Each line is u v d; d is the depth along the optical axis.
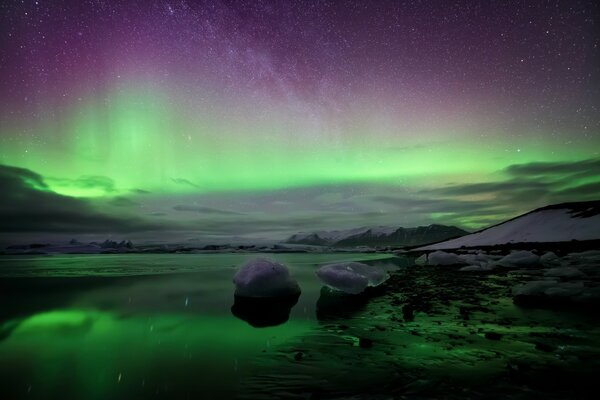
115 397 2.91
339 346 4.33
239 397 2.89
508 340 4.44
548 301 7.30
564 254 24.34
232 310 6.84
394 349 4.14
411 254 42.28
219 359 3.92
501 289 9.27
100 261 31.61
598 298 7.10
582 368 3.42
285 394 2.94
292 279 8.76
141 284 11.71
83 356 4.07
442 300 7.61
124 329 5.40
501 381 3.11
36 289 10.40
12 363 3.83
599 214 38.41
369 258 31.52
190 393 2.98
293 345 4.41
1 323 5.85
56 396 2.94
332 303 7.50
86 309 7.07
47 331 5.30
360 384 3.11
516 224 44.69
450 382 3.11
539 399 2.73
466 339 4.52
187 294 9.19
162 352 4.20
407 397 2.82
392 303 7.42
